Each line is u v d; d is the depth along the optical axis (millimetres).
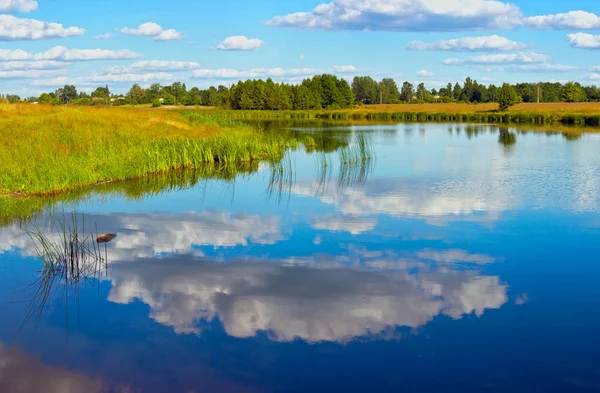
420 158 25734
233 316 7691
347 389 5883
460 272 9352
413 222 12758
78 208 14805
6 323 7535
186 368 6324
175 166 23156
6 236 11875
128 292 8602
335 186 18047
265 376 6148
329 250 10664
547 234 11578
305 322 7473
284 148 30797
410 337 7031
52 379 6062
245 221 13141
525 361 6418
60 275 9391
